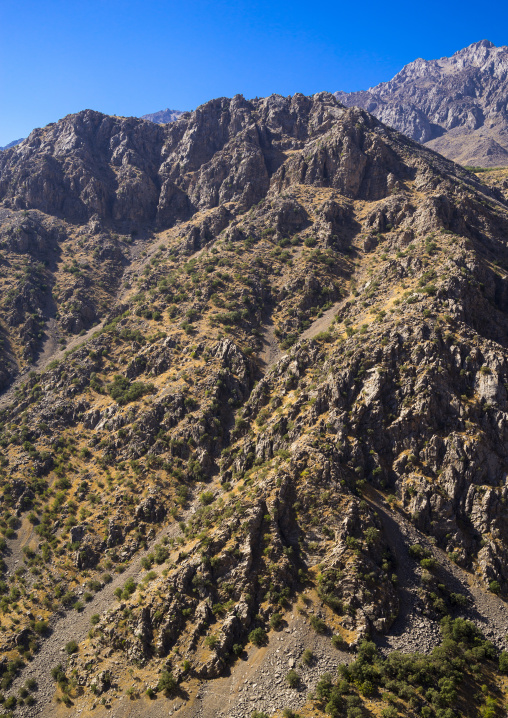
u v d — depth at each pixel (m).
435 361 117.69
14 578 115.00
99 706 86.25
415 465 109.62
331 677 80.12
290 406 126.62
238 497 109.06
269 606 91.25
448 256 144.88
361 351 125.88
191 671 85.81
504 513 101.31
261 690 81.06
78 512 126.88
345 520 98.44
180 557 103.00
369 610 88.38
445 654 82.31
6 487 134.62
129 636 93.62
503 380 112.81
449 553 100.38
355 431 115.00
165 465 131.62
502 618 91.06
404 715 74.12
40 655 99.38
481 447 106.50
